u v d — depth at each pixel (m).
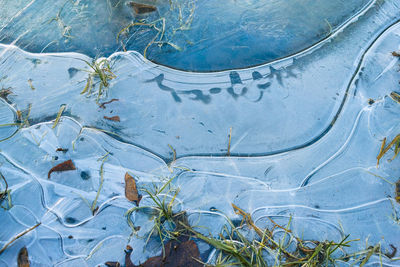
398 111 1.31
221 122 1.31
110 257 1.22
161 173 1.27
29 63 1.37
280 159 1.28
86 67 1.36
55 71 1.36
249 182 1.26
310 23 1.39
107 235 1.23
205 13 1.41
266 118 1.31
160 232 1.22
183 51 1.37
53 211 1.25
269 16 1.40
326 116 1.31
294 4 1.41
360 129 1.29
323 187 1.26
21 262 1.22
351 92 1.33
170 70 1.36
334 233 1.23
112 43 1.39
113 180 1.27
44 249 1.22
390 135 1.29
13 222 1.24
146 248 1.22
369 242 1.22
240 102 1.33
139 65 1.36
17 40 1.39
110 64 1.36
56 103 1.33
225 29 1.39
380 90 1.33
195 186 1.26
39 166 1.28
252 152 1.29
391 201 1.24
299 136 1.30
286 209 1.25
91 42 1.39
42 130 1.31
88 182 1.27
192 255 1.21
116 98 1.33
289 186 1.26
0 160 1.29
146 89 1.34
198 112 1.32
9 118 1.32
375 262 1.21
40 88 1.35
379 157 1.26
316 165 1.27
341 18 1.40
